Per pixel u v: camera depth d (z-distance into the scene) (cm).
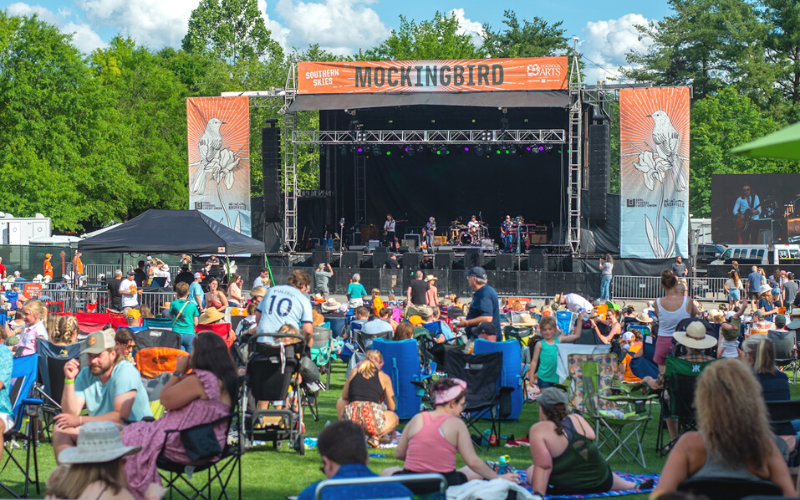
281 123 4678
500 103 2625
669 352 802
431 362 1109
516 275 2644
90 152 4253
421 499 414
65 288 2114
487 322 919
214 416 520
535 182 3369
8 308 1697
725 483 354
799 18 5288
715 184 3425
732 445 352
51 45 3984
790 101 5409
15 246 2861
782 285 2244
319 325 1134
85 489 380
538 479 552
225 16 8156
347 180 3450
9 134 3906
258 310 773
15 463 653
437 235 3434
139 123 4884
